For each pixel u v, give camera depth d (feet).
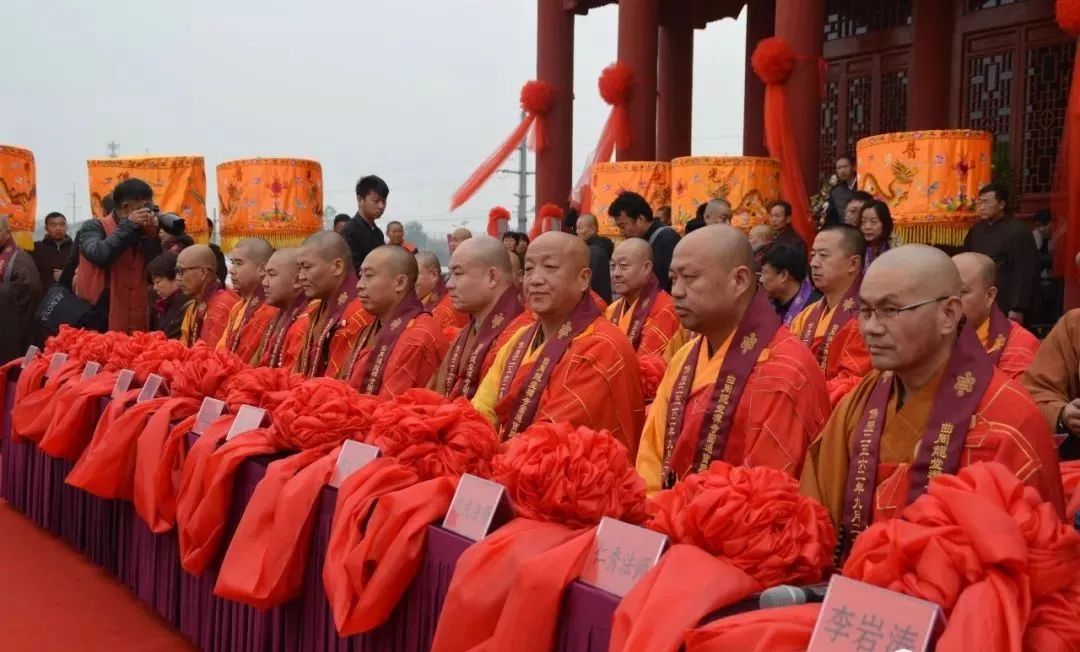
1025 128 44.16
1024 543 6.52
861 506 9.69
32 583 16.79
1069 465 12.02
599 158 48.32
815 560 7.80
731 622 6.86
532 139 53.93
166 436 15.01
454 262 16.99
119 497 16.01
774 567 7.62
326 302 20.66
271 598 11.28
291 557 11.30
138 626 14.89
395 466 10.50
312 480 11.40
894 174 27.37
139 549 15.92
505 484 9.39
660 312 21.36
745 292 12.16
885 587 6.73
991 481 7.03
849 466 9.98
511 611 8.27
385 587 9.73
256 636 12.35
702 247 12.07
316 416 12.18
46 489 19.99
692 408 12.32
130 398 16.78
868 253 23.97
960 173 26.76
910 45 48.91
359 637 10.52
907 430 9.62
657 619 7.09
